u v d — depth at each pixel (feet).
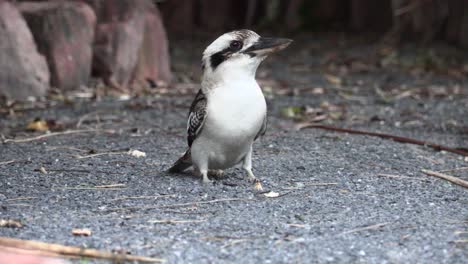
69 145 44.80
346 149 44.29
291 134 49.03
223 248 27.53
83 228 29.43
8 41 61.16
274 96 67.56
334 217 31.14
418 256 27.02
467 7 96.48
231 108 34.17
